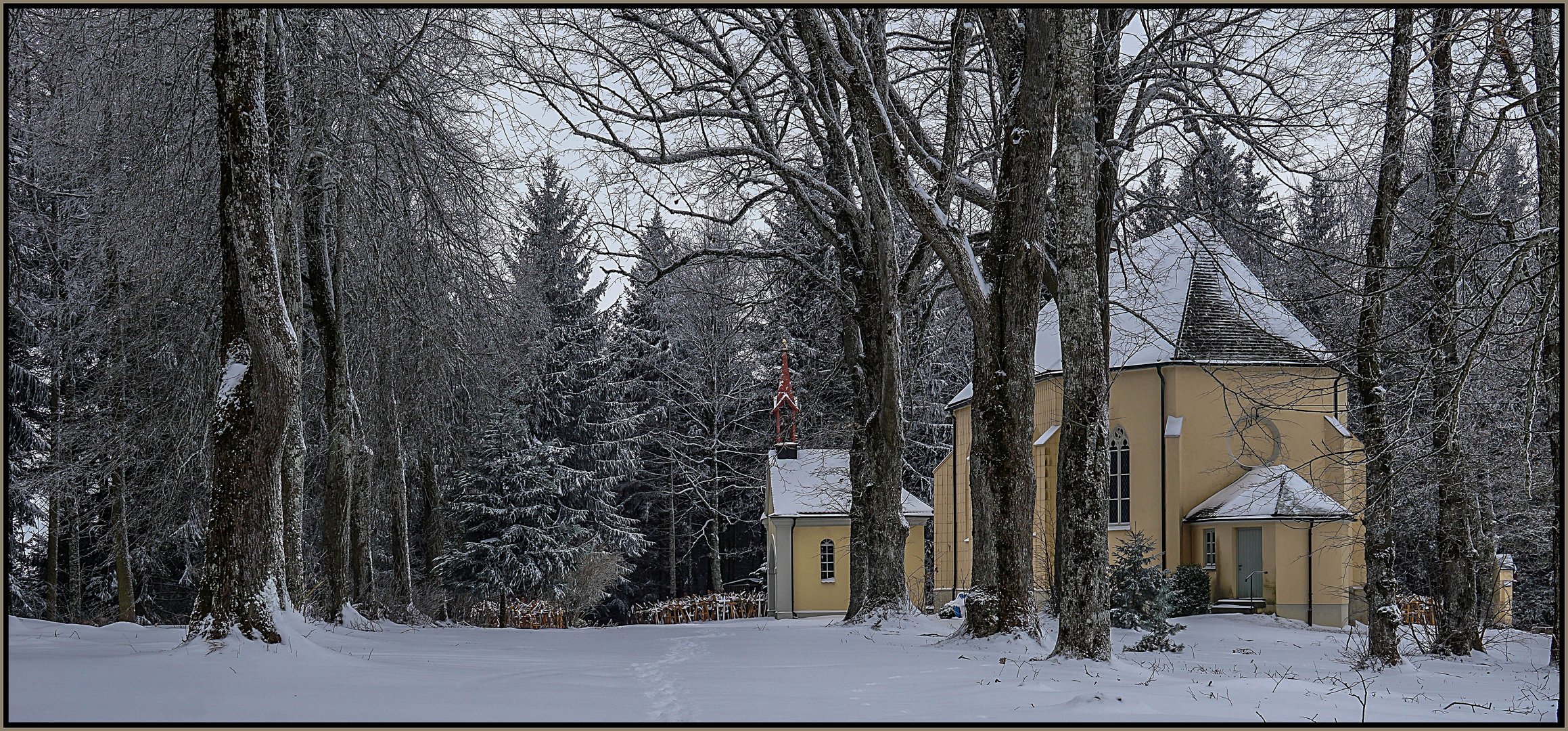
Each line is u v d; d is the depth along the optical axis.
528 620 40.34
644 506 59.50
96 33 20.28
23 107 27.08
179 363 25.02
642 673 14.39
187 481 26.91
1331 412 32.41
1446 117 18.92
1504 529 22.27
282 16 19.91
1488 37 18.36
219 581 14.59
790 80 26.50
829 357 44.91
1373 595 18.27
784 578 46.16
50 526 30.50
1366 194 30.23
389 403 27.61
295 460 20.86
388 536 40.28
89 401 30.03
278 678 12.30
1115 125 24.45
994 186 21.84
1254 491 31.09
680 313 57.06
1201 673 16.66
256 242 14.94
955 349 50.62
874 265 27.09
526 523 41.03
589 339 56.34
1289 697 12.09
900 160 18.50
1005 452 18.06
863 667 14.98
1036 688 12.23
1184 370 32.75
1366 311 18.16
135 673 11.96
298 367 15.25
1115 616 25.00
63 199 29.27
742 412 58.66
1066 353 15.65
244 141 14.98
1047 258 22.59
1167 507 32.38
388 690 11.61
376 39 21.69
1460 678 16.72
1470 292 16.00
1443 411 15.41
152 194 20.81
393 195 24.34
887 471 25.61
